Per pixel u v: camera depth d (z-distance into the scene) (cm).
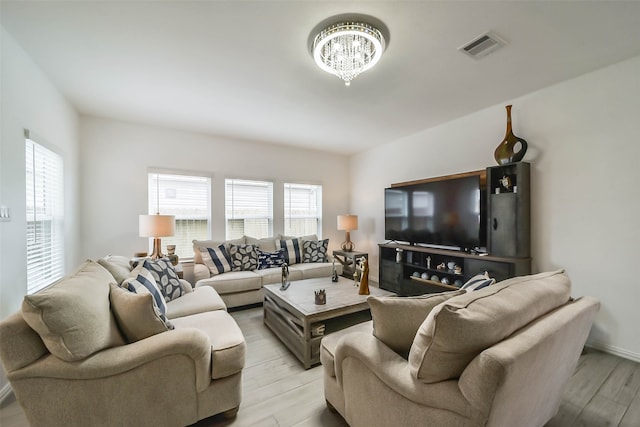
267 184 464
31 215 212
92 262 173
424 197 366
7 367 109
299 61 215
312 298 245
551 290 122
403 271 382
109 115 329
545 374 105
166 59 212
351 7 159
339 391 146
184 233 392
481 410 82
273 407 164
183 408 138
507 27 176
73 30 177
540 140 266
